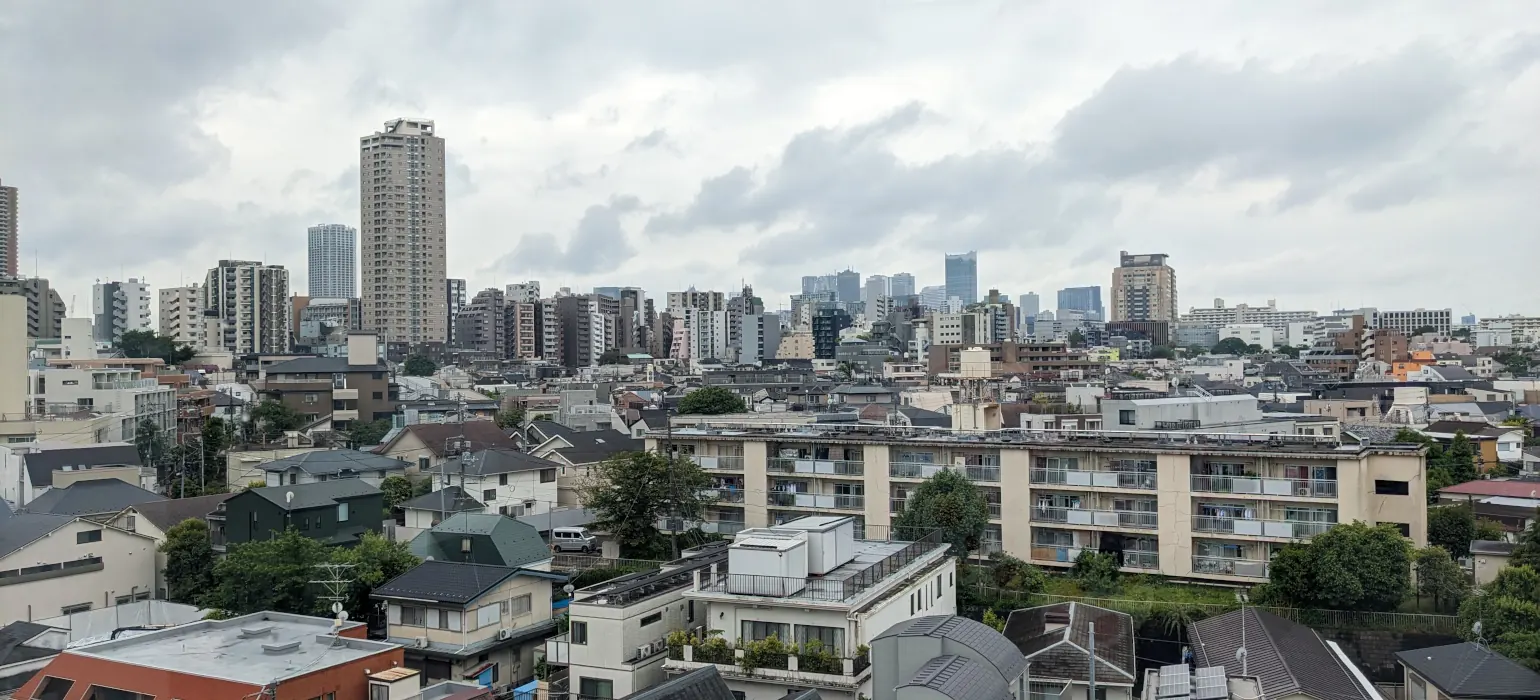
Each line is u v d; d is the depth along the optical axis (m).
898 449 57.69
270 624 36.53
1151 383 121.69
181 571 50.88
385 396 116.69
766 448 60.84
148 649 33.12
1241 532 49.69
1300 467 49.75
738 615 34.97
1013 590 48.44
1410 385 120.00
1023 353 171.75
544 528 65.25
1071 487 53.28
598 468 67.38
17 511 58.19
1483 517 60.56
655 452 60.03
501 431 87.94
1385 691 39.34
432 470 71.38
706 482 58.59
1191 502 50.94
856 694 32.38
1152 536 51.56
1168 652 43.38
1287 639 37.75
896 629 31.28
